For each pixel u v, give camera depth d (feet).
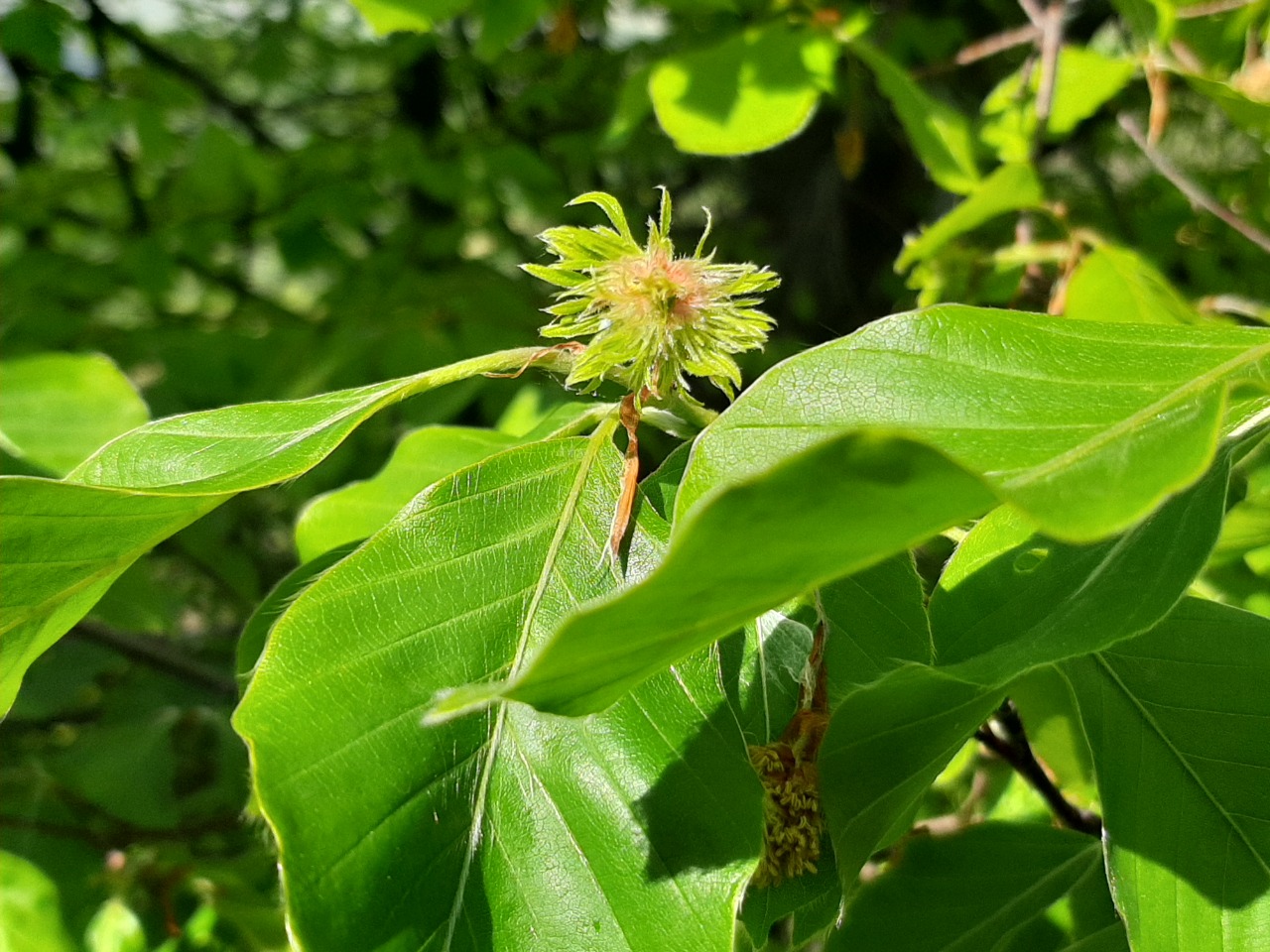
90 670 1.27
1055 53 0.82
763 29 0.77
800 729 0.32
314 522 0.51
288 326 1.29
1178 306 0.69
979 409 0.26
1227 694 0.36
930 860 0.47
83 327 1.29
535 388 0.69
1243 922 0.32
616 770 0.29
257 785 0.26
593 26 1.88
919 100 0.76
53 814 0.95
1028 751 0.51
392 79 1.90
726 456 0.27
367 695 0.28
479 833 0.28
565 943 0.27
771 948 0.79
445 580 0.31
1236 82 0.71
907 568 0.36
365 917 0.26
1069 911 0.45
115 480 0.34
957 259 0.83
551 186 1.61
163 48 1.96
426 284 1.30
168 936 0.79
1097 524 0.19
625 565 0.32
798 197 1.89
